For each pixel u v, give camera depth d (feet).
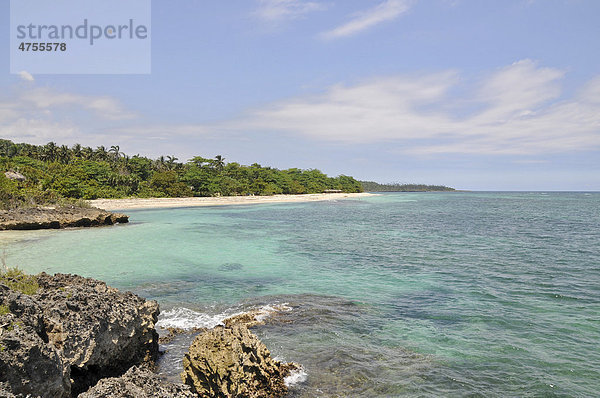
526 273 76.18
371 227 166.40
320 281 69.10
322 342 41.88
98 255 90.22
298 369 35.68
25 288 33.30
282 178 576.61
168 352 39.14
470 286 66.18
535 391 32.40
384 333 44.65
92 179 326.65
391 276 73.36
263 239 123.75
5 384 20.16
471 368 36.37
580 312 52.37
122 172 402.72
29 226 138.51
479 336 43.96
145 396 23.53
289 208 313.32
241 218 207.41
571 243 117.50
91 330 29.89
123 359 34.14
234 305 54.39
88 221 154.92
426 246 111.34
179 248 102.94
